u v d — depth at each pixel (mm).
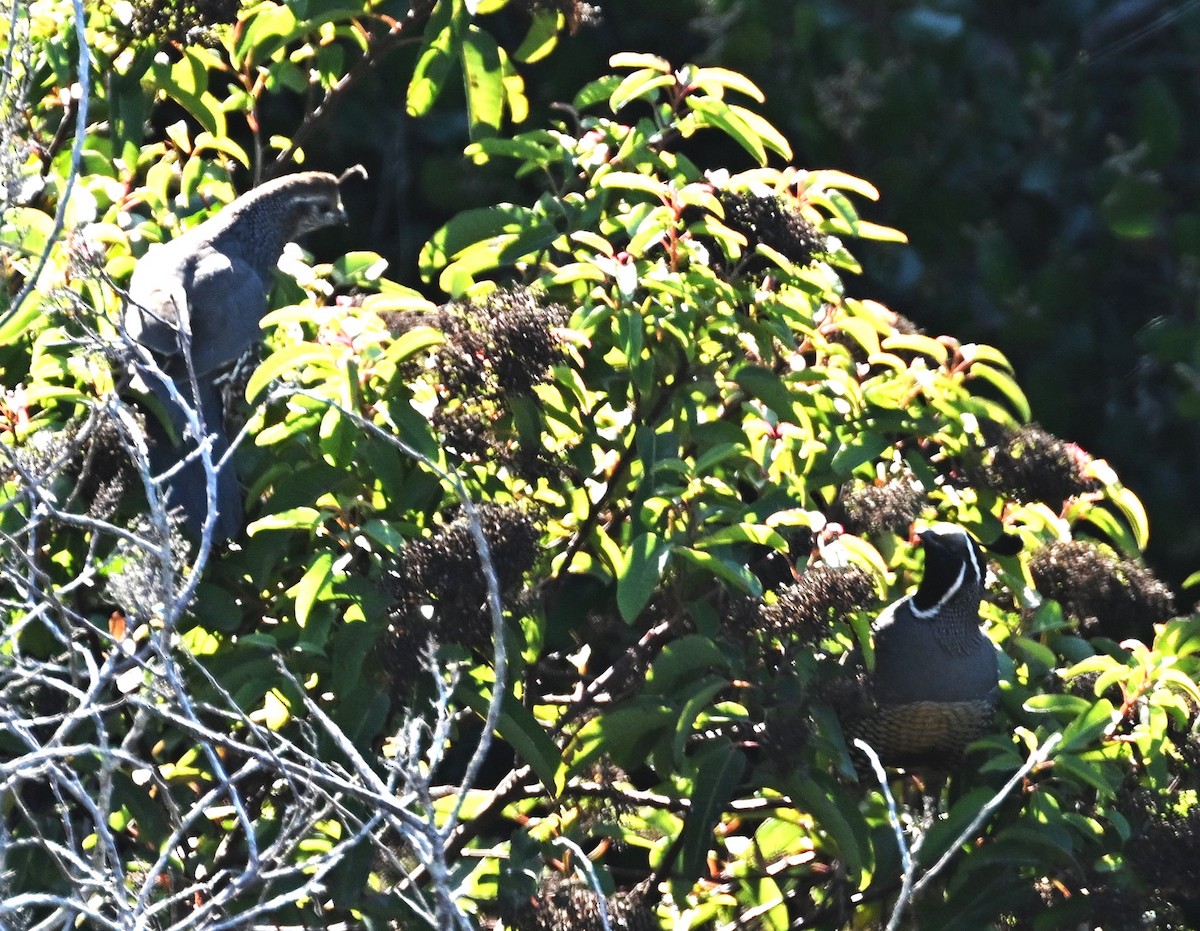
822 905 9539
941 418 9211
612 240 11148
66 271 8227
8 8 7516
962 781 9445
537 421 8406
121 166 9773
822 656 9039
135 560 6430
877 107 13797
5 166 7227
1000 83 14195
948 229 14016
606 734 8430
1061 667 9531
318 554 8172
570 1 10383
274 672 8109
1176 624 8906
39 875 8094
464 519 7891
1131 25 15203
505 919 8297
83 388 8633
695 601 8820
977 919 8602
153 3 9742
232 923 5820
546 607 9031
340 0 9859
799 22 13719
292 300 9305
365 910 8219
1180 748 8992
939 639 9008
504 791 9203
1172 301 14117
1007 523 9477
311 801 6359
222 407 9906
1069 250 14102
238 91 10531
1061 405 13898
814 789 8469
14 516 8242
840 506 9539
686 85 9234
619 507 9156
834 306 9211
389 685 8047
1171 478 14109
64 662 8664
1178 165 14859
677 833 9680
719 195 8828
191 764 8852
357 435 8125
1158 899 8758
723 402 9469
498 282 11609
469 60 10086
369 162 14641
